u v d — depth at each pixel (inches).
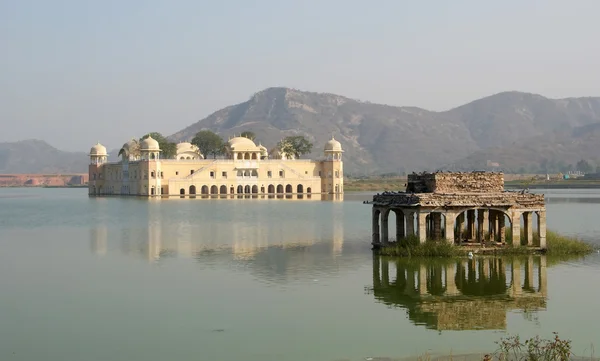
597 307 1443.2
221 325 1315.2
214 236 2842.0
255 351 1156.5
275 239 2696.9
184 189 7445.9
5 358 1132.5
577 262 1959.9
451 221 2037.4
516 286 1651.1
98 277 1792.6
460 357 1113.4
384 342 1200.2
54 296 1562.5
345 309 1437.0
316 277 1777.8
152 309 1433.3
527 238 2119.8
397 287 1646.2
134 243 2573.8
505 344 1143.6
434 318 1362.0
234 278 1769.2
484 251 2063.2
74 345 1196.5
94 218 4065.0
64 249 2389.3
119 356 1139.3
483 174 2108.8
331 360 1110.4
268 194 7623.0
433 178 2096.5
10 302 1501.0
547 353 1091.3
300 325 1310.3
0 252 2311.8
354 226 3344.0
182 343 1202.0
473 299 1528.1
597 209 4574.3
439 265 1916.8
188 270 1898.4
